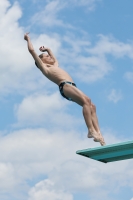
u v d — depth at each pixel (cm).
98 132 1886
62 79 1973
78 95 1908
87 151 1823
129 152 1820
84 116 1897
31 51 1995
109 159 1939
